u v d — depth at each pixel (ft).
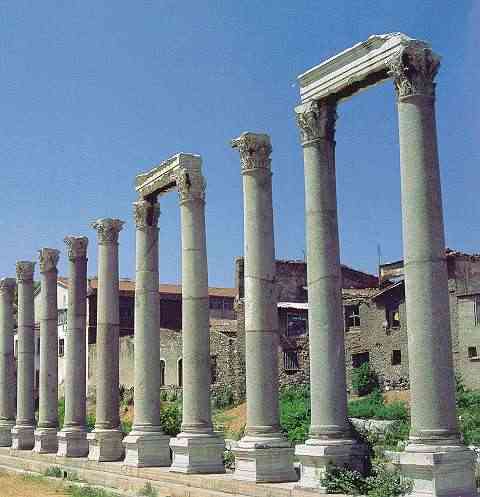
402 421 121.49
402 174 61.98
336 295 71.61
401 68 62.44
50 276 138.31
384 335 179.22
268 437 77.25
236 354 196.03
